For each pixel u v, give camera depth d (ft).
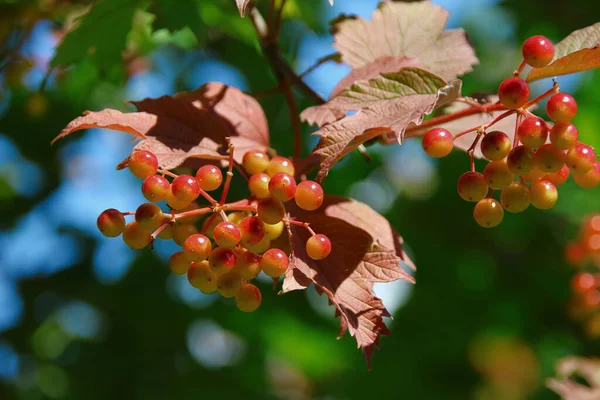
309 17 3.01
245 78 3.35
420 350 4.03
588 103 4.05
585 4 3.95
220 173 1.89
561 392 2.43
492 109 1.93
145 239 1.89
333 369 4.37
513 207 1.88
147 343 3.43
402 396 4.03
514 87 1.86
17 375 3.51
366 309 1.88
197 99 2.06
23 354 3.51
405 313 4.09
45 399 3.44
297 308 3.89
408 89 1.93
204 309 3.63
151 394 3.34
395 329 4.09
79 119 1.92
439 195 4.10
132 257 3.53
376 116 1.91
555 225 4.04
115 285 3.50
